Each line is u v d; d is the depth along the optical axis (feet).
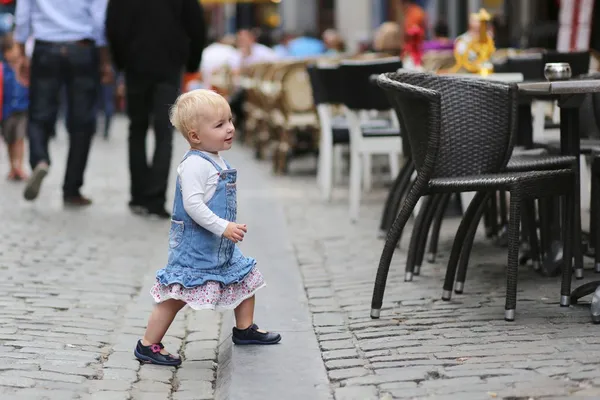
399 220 39.17
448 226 61.26
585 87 39.04
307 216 68.28
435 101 37.70
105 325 41.27
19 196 80.38
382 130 65.05
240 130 137.08
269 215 68.44
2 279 49.08
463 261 43.21
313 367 34.12
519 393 30.04
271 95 97.86
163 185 69.41
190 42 69.77
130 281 49.75
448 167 41.24
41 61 73.10
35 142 73.20
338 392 31.32
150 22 68.74
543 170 42.09
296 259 52.90
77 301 45.24
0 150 129.90
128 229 64.90
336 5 244.83
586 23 76.89
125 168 103.76
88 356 36.58
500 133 41.34
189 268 34.88
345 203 74.18
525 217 49.14
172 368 35.96
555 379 31.17
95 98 74.95
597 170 45.03
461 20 171.01
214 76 135.23
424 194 39.11
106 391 32.96
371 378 32.37
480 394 30.17
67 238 61.11
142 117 70.54
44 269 51.85
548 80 42.88
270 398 31.32
